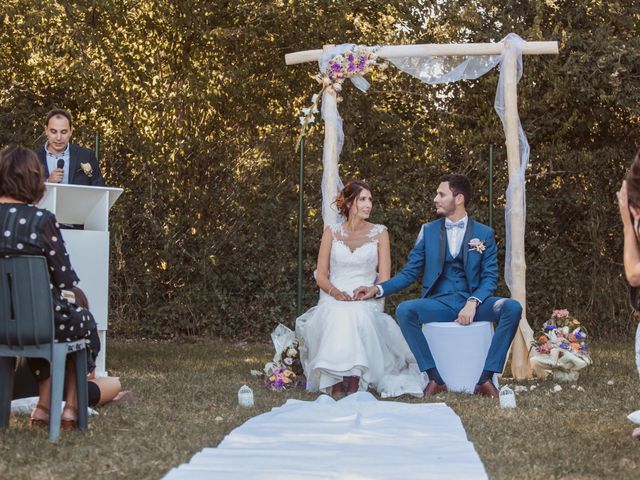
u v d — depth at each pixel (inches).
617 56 351.9
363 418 175.8
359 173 367.9
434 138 369.4
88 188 216.7
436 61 260.5
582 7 374.6
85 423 156.6
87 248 218.8
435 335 223.8
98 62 362.0
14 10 336.2
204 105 363.6
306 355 233.1
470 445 145.5
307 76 370.9
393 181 361.1
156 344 343.6
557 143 371.6
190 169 360.5
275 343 239.1
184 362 279.9
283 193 362.0
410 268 233.9
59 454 136.7
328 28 365.4
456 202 232.1
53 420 147.6
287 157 361.1
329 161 258.7
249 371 260.5
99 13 356.2
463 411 186.7
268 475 120.5
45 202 212.2
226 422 169.0
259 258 361.4
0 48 354.3
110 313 362.6
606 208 371.6
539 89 371.9
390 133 365.1
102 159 353.7
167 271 362.3
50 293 147.6
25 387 175.3
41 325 146.4
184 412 179.6
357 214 237.1
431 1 365.7
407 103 372.5
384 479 119.3
